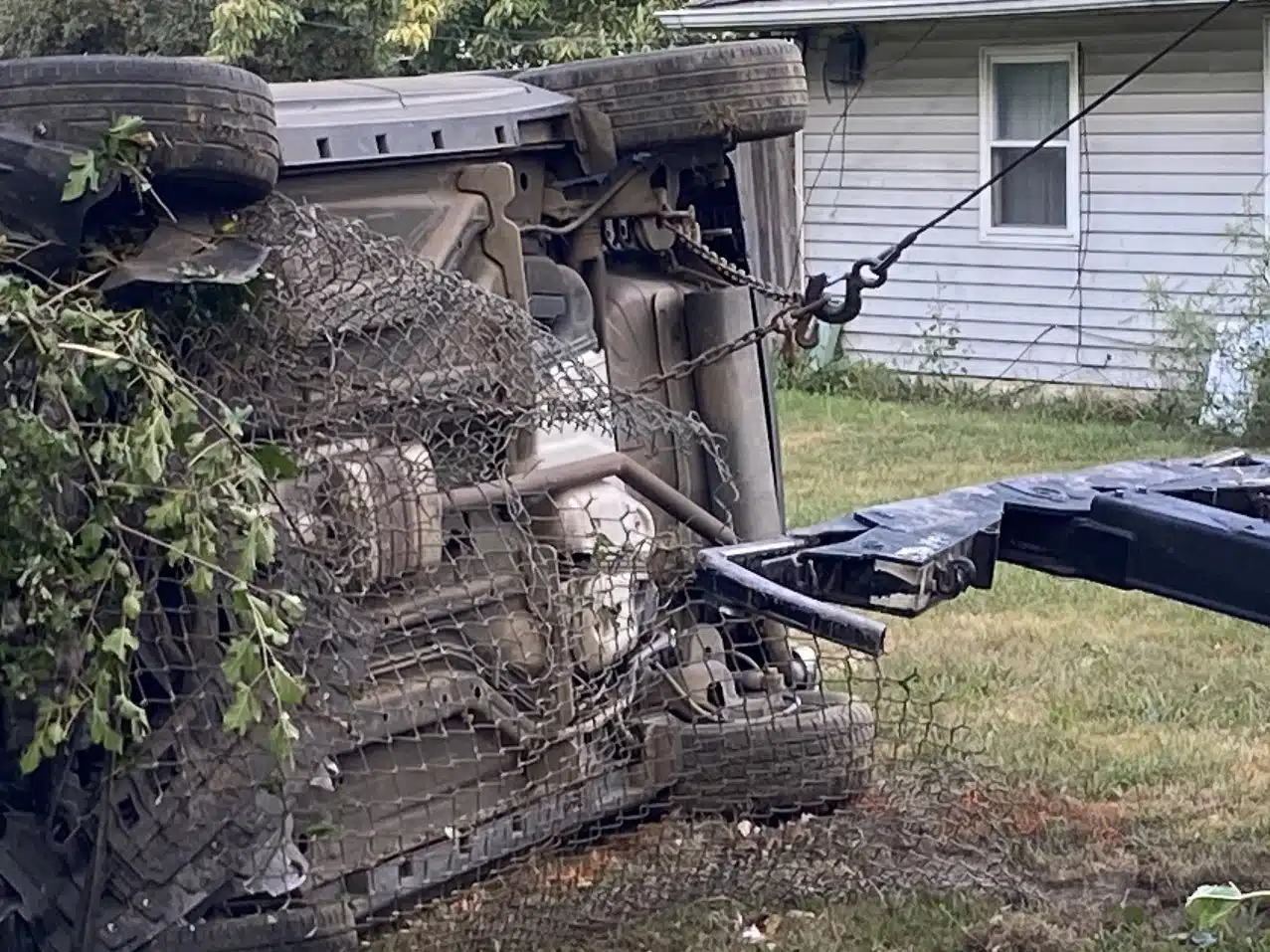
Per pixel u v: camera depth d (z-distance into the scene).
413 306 4.61
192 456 3.75
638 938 4.77
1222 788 6.04
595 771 4.93
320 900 4.35
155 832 4.17
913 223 17.44
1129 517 4.73
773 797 5.23
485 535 4.79
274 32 22.12
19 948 4.34
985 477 12.41
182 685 4.18
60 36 24.09
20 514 3.70
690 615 5.39
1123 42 15.98
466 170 5.40
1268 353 14.31
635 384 5.83
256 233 4.52
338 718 4.24
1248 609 4.60
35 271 4.25
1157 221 16.00
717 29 17.80
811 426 15.10
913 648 7.80
